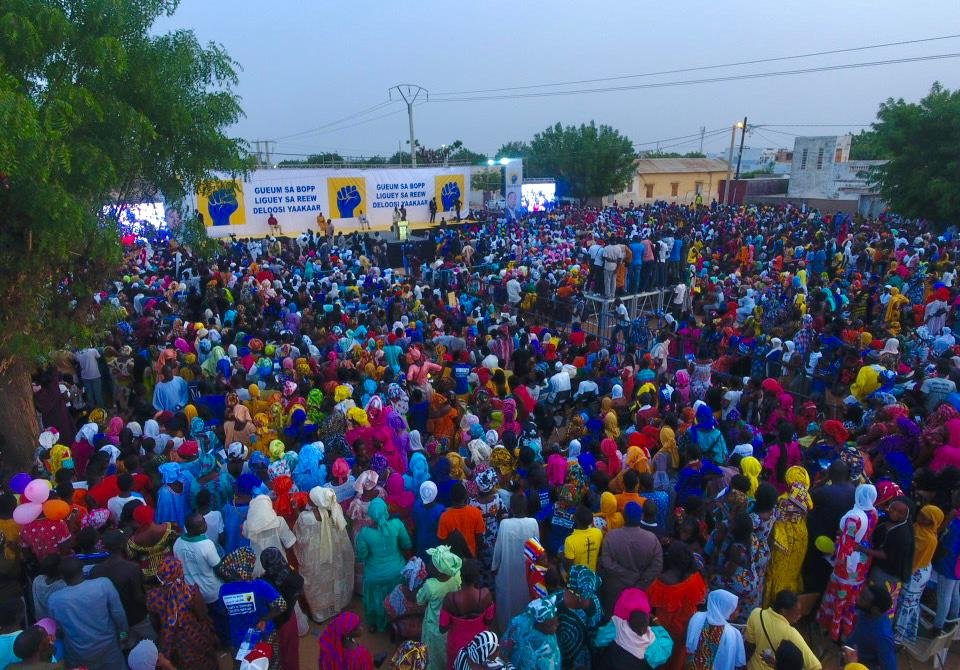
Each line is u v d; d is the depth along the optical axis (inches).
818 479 272.4
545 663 178.2
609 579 218.4
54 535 230.1
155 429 337.4
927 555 227.5
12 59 266.8
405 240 1257.4
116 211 352.8
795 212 1589.6
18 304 294.4
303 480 283.9
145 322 534.3
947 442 286.5
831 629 228.1
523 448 286.5
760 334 559.5
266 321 629.0
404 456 331.3
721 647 183.0
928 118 1270.9
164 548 224.8
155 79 315.9
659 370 530.6
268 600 207.0
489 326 628.4
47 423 380.8
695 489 273.1
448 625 196.5
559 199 2262.6
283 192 1358.3
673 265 796.6
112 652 206.1
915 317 632.4
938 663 234.7
